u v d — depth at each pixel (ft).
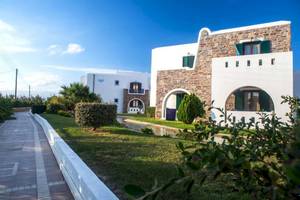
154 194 5.14
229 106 75.61
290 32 69.82
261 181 5.91
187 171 6.17
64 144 25.95
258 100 70.95
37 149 34.04
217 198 15.05
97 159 24.86
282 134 6.73
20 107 164.96
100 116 45.70
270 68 64.28
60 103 110.73
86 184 14.15
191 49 106.01
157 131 64.75
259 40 72.90
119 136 40.63
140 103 172.86
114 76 169.78
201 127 7.75
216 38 79.71
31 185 19.53
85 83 175.73
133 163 23.27
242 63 68.23
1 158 28.63
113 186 17.51
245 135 7.64
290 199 5.10
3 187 19.06
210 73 79.41
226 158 5.53
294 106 9.63
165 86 89.86
